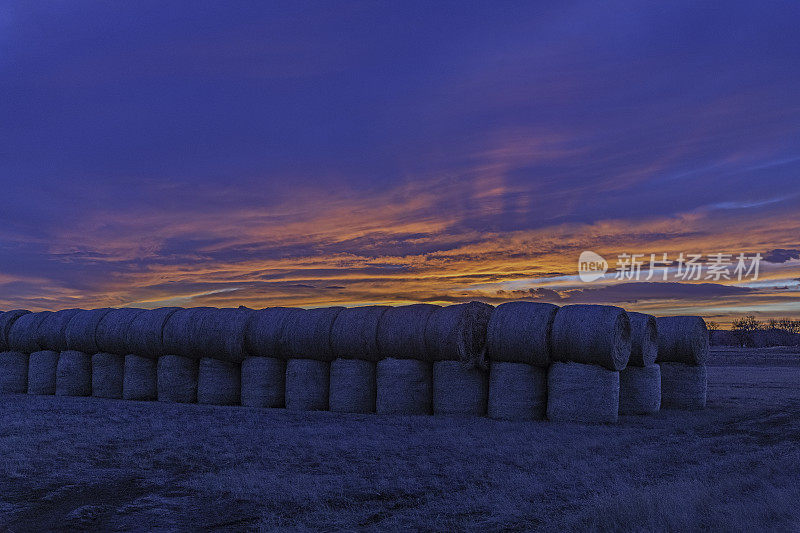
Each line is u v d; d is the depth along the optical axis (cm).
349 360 1841
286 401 1917
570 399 1544
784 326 10281
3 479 913
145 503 804
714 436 1307
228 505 797
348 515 746
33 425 1402
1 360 2448
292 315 1922
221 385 2006
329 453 1114
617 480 853
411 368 1758
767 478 867
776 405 1847
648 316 1712
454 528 696
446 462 1047
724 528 632
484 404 1689
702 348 1850
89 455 1096
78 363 2280
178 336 2025
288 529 686
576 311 1560
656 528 638
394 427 1453
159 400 2092
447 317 1691
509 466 1013
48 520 729
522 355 1585
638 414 1702
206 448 1153
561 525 676
